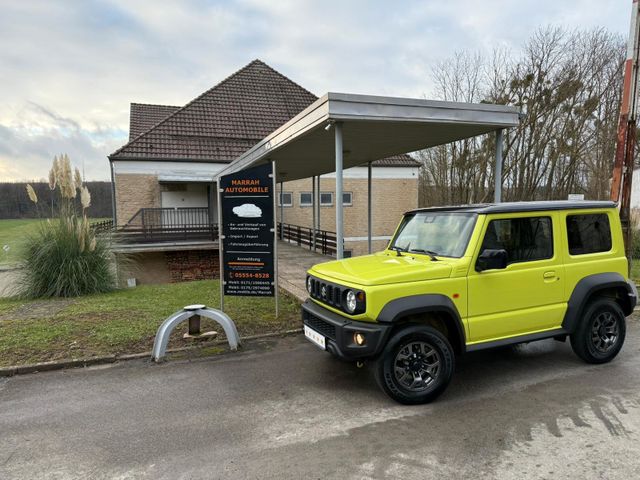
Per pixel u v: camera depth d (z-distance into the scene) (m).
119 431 3.25
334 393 3.89
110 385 4.12
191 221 17.89
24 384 4.17
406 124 6.96
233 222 6.08
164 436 3.17
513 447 2.93
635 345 5.15
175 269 14.60
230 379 4.25
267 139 9.20
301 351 5.05
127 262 10.30
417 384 3.64
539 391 3.86
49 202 9.05
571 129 20.61
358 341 3.54
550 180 22.02
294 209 21.05
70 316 6.44
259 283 6.15
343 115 6.20
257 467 2.75
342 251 6.59
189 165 17.80
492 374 4.29
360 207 21.61
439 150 25.75
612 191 7.94
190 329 5.44
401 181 22.09
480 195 22.22
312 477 2.64
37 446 3.05
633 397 3.70
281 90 22.36
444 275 3.69
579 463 2.73
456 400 3.71
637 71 7.48
